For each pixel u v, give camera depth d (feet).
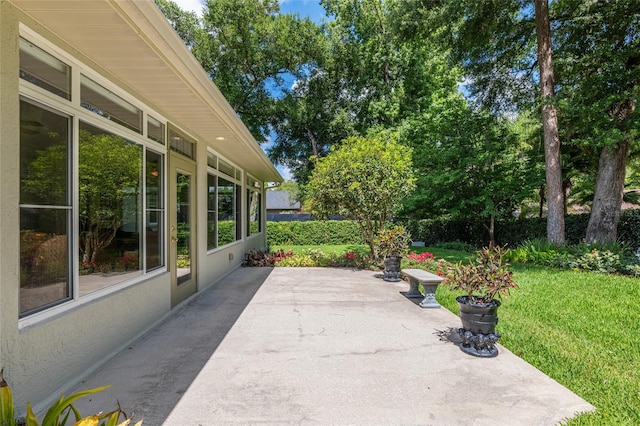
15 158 6.76
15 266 6.72
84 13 6.98
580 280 20.93
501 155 38.88
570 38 31.27
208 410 7.18
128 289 11.12
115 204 10.77
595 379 8.95
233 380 8.52
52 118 8.09
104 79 9.90
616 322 13.60
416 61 56.29
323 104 64.28
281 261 29.04
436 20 32.07
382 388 8.20
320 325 12.99
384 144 29.68
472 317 10.32
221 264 23.15
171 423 6.72
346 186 26.13
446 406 7.43
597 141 27.22
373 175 25.93
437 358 10.00
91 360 9.12
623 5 26.68
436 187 41.09
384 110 56.13
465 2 30.14
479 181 40.04
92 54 8.82
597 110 27.14
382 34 57.88
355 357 10.01
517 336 12.07
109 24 7.41
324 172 27.09
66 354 8.14
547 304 16.17
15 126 6.78
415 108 55.26
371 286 20.54
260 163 27.99
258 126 66.33
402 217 51.49
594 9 28.14
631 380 8.89
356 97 63.41
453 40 34.65
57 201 8.20
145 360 9.73
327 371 9.07
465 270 11.01
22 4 6.63
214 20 56.54
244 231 30.73
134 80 10.57
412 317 14.12
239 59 59.57
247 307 15.60
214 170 21.66
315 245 52.01
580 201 53.11
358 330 12.43
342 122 60.13
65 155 8.49
